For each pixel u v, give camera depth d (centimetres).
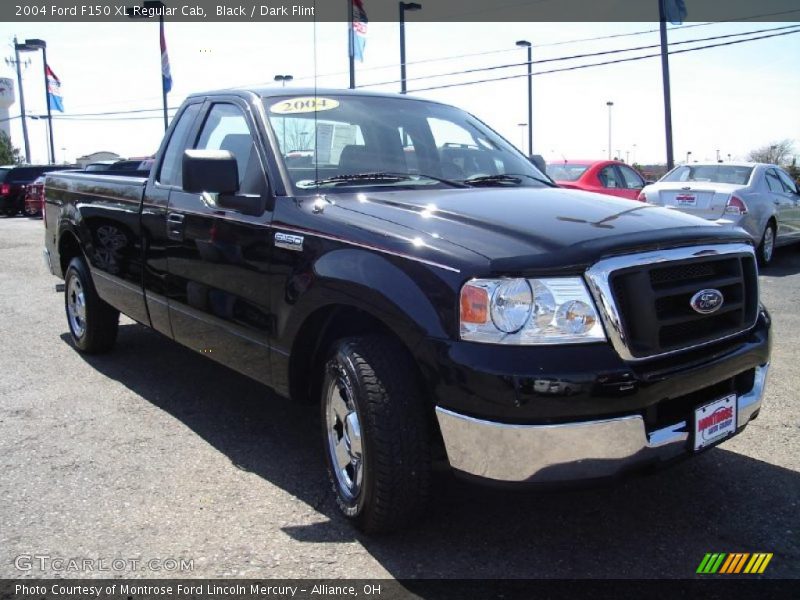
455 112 479
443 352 266
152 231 462
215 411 471
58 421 451
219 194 386
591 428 257
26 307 819
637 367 268
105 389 515
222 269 391
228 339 395
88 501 345
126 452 404
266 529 320
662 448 274
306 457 399
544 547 305
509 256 267
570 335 261
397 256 290
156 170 478
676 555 298
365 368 293
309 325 337
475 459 265
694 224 313
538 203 335
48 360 589
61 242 612
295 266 335
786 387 506
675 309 286
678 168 1182
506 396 254
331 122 404
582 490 266
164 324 468
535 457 257
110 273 527
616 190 1246
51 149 3475
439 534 315
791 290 891
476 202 333
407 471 287
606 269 266
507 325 259
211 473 377
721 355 295
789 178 1209
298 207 347
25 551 300
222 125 430
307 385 361
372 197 350
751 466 381
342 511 322
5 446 411
